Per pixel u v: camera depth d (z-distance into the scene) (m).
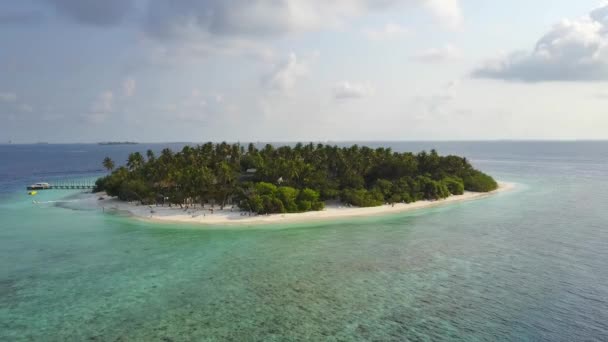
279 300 46.25
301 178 110.00
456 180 130.12
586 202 113.19
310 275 54.06
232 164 130.00
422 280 51.97
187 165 121.38
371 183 123.56
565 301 45.19
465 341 36.91
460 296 46.84
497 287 49.38
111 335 38.34
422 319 41.25
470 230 79.75
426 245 68.56
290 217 91.00
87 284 51.25
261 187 100.00
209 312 43.28
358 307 44.22
